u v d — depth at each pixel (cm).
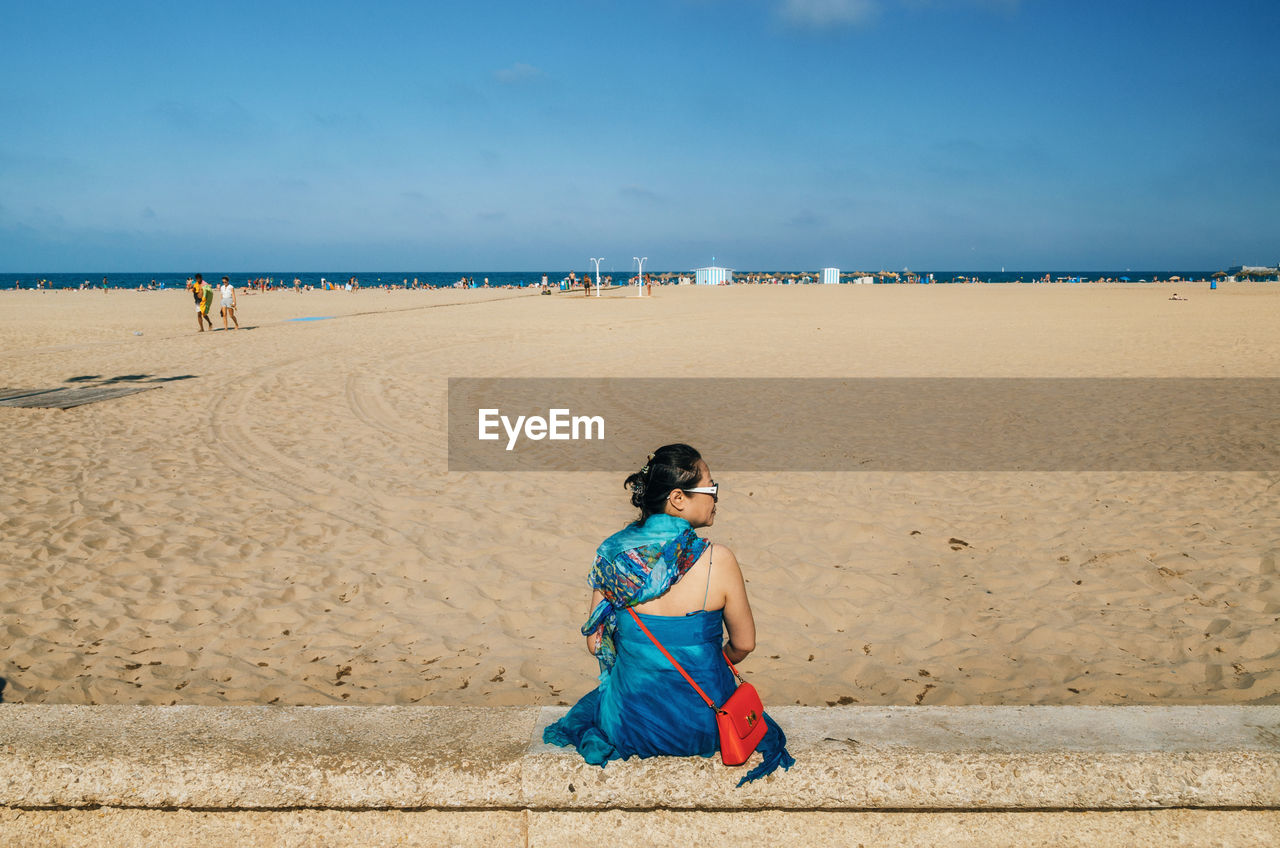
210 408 1137
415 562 576
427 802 231
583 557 588
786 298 5122
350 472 820
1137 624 467
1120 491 734
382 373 1497
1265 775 229
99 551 585
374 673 420
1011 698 390
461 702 391
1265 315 3019
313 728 253
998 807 228
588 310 3628
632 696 230
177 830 239
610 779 228
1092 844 231
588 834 232
